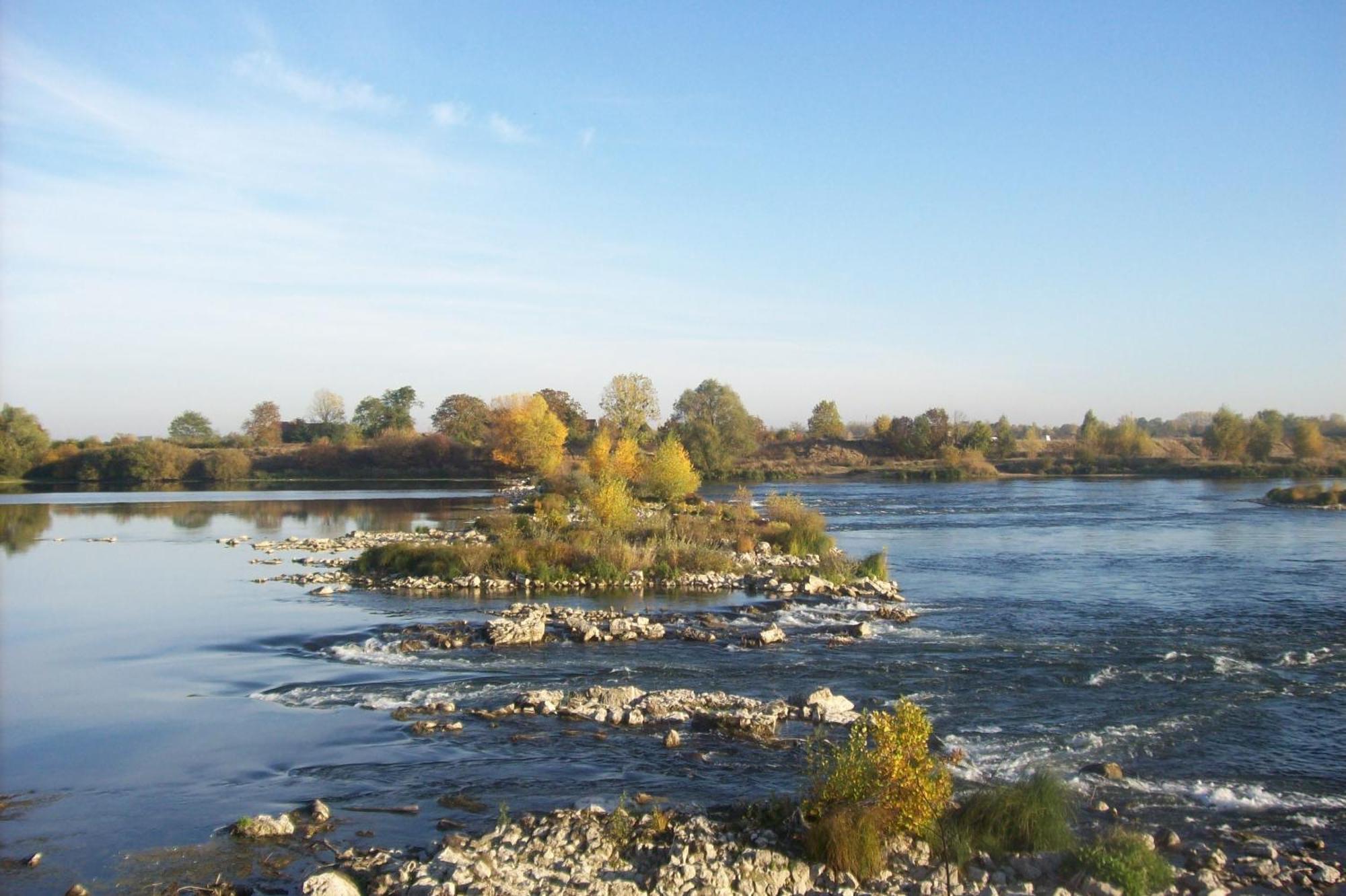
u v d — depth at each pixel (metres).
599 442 86.50
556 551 40.25
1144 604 32.66
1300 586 36.25
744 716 18.81
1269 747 17.52
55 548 51.88
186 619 30.83
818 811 13.23
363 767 16.48
